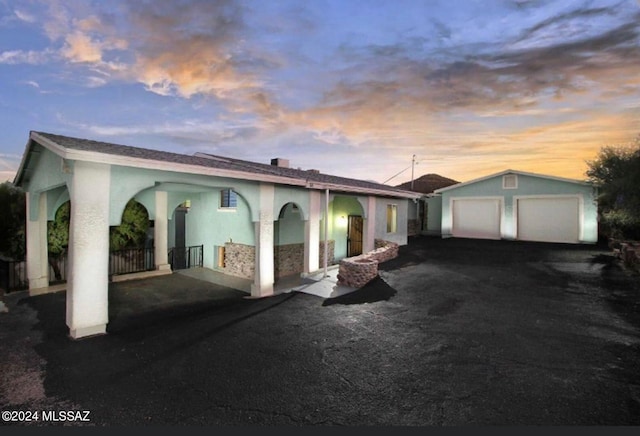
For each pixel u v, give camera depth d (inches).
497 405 144.4
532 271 426.9
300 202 422.3
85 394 157.4
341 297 338.3
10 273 392.2
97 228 234.4
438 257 548.7
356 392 157.3
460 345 211.9
